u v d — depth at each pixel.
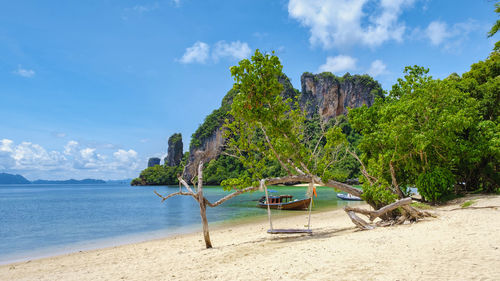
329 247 8.44
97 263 10.79
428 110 16.53
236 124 13.83
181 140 172.38
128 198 63.00
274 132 13.30
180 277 7.20
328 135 13.55
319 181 12.88
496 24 21.53
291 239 11.84
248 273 6.62
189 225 21.33
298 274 5.95
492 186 19.11
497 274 4.56
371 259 6.43
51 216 29.89
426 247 6.97
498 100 21.42
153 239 16.22
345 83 140.50
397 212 12.29
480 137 17.58
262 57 12.86
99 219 26.53
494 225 8.62
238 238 13.92
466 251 6.18
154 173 168.50
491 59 26.41
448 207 15.05
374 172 14.67
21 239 17.50
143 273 8.29
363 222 11.59
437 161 18.00
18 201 56.25
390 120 17.22
